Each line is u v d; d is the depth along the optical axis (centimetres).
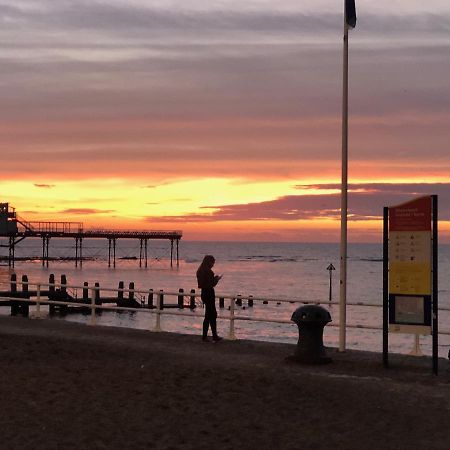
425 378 1205
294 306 5291
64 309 4500
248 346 1568
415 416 959
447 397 1062
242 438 867
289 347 1555
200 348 1539
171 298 5816
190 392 1096
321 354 1348
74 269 11069
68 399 1044
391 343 2889
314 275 10281
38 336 1716
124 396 1069
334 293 6862
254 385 1141
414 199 1259
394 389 1116
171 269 11644
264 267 13300
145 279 8938
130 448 823
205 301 1636
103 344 1584
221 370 1269
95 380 1179
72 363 1341
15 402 1016
